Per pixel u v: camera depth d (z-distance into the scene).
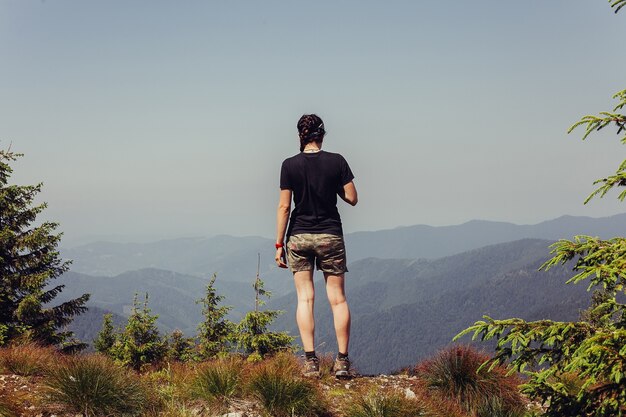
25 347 6.34
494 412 5.61
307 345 5.94
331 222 5.76
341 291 5.91
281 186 5.79
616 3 3.98
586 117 3.93
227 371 5.50
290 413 5.07
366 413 5.09
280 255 5.93
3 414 4.53
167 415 4.89
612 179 3.74
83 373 5.06
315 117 5.80
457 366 6.00
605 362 3.28
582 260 3.83
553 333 3.58
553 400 3.96
